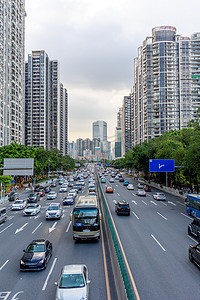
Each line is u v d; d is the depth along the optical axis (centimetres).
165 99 14550
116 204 3231
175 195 5288
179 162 5044
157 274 1353
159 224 2578
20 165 5325
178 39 14862
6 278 1329
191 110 14462
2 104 8275
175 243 1920
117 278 1216
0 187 5025
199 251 1432
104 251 1741
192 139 4322
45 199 4800
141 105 16025
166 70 14600
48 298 1119
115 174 12619
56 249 1803
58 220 2891
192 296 1121
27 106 18200
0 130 8088
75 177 9819
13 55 9188
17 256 1688
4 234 2302
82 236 1928
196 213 2864
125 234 2180
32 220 2923
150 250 1750
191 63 14638
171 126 14438
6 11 8606
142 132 15688
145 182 8788
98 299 1086
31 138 18088
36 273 1384
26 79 18350
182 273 1370
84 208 1989
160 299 1093
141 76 16238
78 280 1057
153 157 7025
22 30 10425
